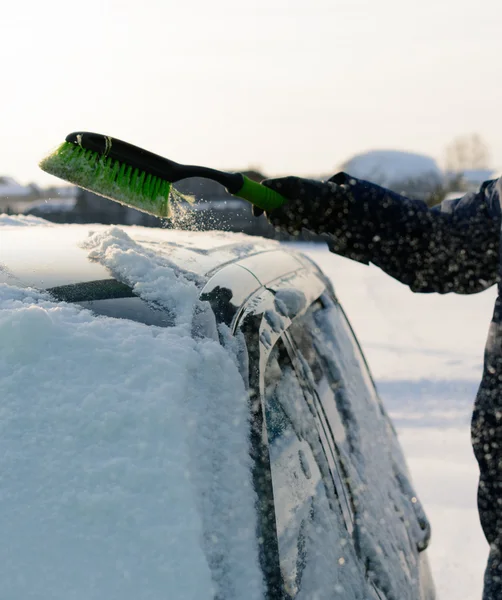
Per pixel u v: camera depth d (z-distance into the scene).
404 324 11.23
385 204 1.89
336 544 1.47
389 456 2.11
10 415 1.20
